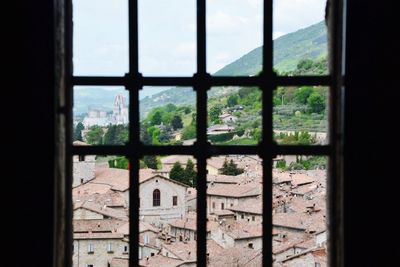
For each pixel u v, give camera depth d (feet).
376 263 6.03
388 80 6.04
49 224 6.15
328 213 6.81
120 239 87.40
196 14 6.87
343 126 6.15
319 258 69.77
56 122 6.30
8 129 6.16
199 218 6.73
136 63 6.84
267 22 6.79
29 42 6.18
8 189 6.15
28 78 6.18
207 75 6.82
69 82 6.78
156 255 80.64
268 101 6.76
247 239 81.71
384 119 6.04
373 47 6.05
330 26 6.89
